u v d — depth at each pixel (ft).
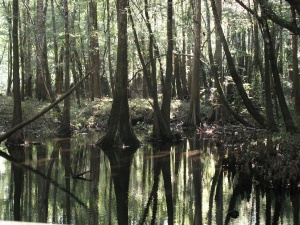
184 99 102.12
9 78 111.14
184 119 85.81
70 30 86.58
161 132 62.59
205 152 52.34
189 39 87.97
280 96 45.55
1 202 29.40
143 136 68.49
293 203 30.19
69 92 52.13
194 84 79.10
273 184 34.09
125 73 56.95
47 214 26.81
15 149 53.47
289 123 44.96
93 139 64.90
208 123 80.69
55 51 88.94
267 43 45.70
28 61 90.43
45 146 56.65
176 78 103.35
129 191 33.17
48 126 71.67
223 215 27.20
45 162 44.78
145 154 50.78
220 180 37.29
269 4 42.09
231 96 77.36
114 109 57.00
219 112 76.59
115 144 56.34
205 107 89.66
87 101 91.09
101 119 81.76
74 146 56.90
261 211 28.14
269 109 47.60
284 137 40.47
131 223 25.34
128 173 39.86
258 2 44.47
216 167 42.88
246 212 27.94
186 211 27.94
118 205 29.22
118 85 56.70
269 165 35.96
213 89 73.92
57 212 27.30
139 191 33.22
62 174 38.93
